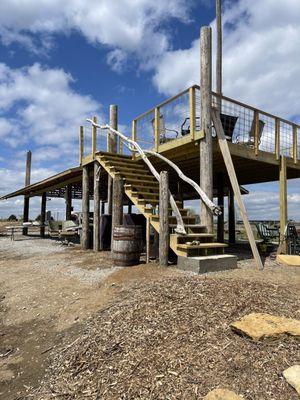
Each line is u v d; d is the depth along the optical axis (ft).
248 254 29.45
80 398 8.64
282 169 30.01
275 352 8.93
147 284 16.16
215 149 24.59
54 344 12.28
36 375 10.52
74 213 57.00
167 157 28.73
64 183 49.88
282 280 17.60
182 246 20.15
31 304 16.42
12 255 33.91
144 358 9.57
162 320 11.33
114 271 20.85
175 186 47.09
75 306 15.34
